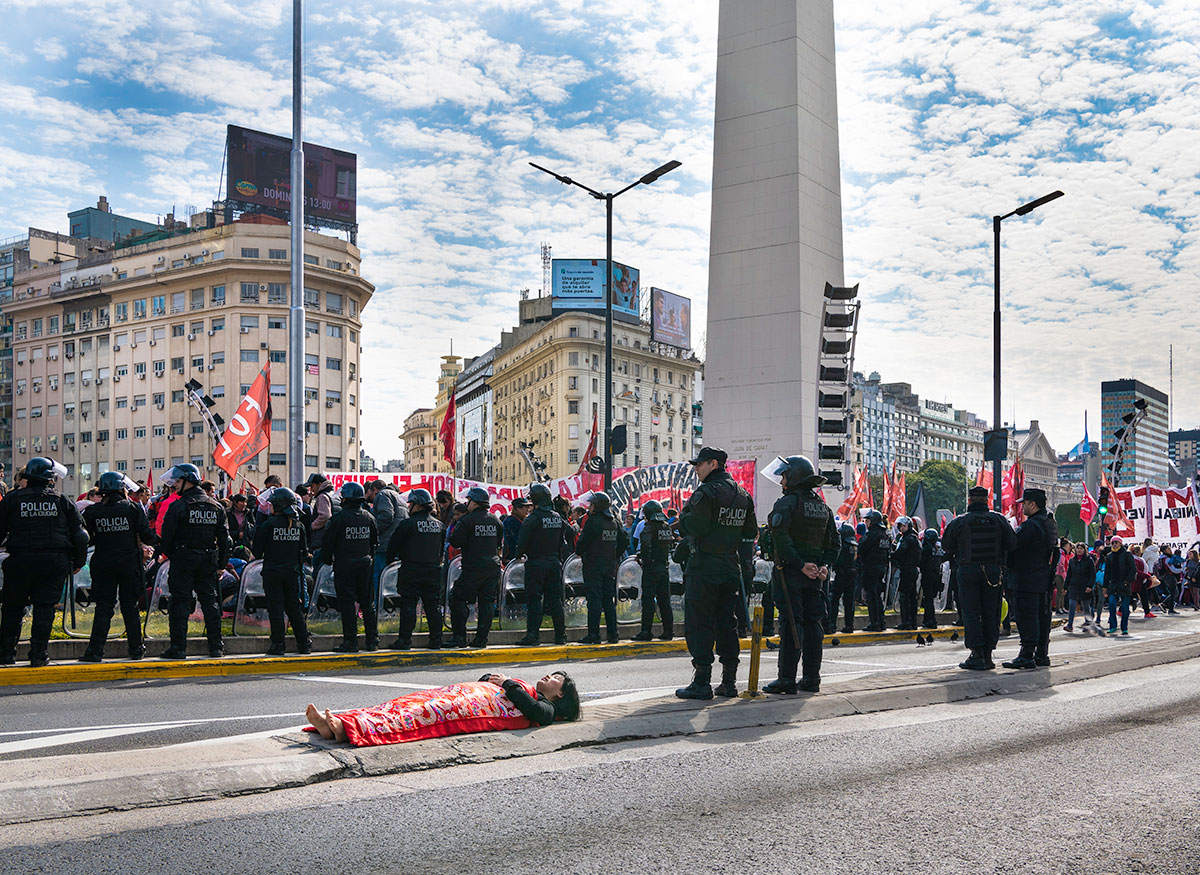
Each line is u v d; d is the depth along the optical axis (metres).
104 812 4.63
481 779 5.41
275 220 82.75
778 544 8.52
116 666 10.09
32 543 9.81
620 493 24.94
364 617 12.30
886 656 14.14
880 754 6.24
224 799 4.92
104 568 10.45
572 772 5.60
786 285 36.88
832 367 34.00
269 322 81.44
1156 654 12.82
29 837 4.25
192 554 10.95
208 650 11.21
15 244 102.94
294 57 21.67
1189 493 31.98
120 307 88.38
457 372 177.25
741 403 37.19
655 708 7.34
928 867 3.98
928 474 140.75
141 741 6.55
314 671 11.17
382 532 14.55
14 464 96.81
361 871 3.87
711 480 8.25
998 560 10.84
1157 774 5.73
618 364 103.81
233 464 20.86
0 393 99.81
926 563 19.11
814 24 38.69
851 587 18.16
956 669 10.81
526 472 112.81
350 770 5.43
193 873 3.81
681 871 3.90
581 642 14.43
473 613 15.30
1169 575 29.56
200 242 83.25
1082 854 4.17
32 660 9.83
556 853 4.11
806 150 37.56
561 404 100.56
